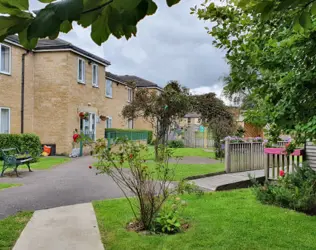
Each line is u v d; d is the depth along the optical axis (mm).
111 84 22062
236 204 5555
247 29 2965
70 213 4988
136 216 4594
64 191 6773
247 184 8047
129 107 14094
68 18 839
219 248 3590
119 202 5676
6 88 13273
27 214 4910
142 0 913
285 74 2719
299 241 3812
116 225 4410
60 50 14805
